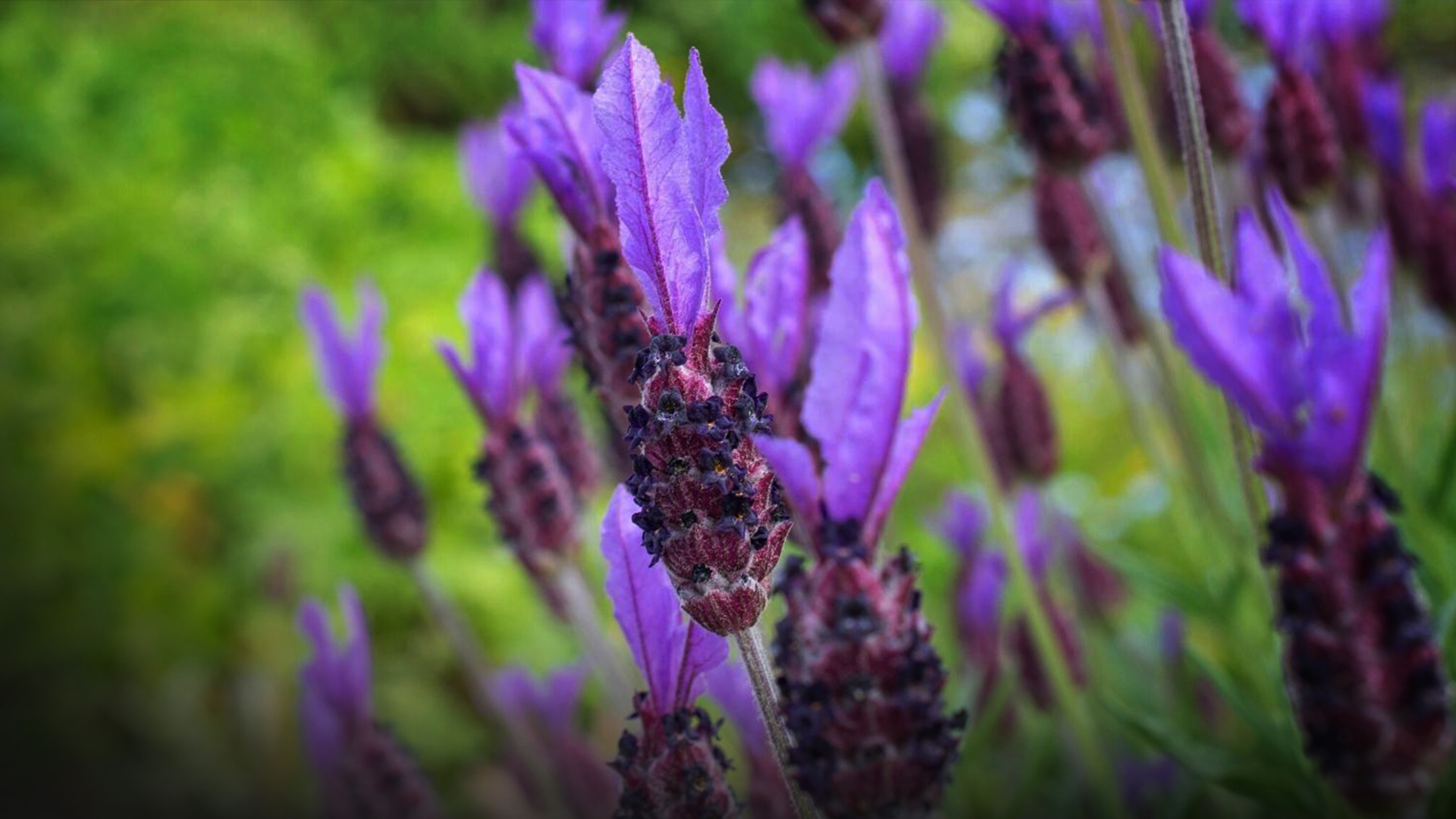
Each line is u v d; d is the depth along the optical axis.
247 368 0.84
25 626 0.68
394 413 0.74
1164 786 0.37
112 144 1.07
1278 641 0.29
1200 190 0.25
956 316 0.41
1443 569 0.31
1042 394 0.36
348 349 0.34
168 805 0.58
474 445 0.73
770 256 0.23
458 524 0.71
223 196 0.98
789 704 0.21
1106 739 0.37
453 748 0.62
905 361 0.21
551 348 0.31
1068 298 0.36
